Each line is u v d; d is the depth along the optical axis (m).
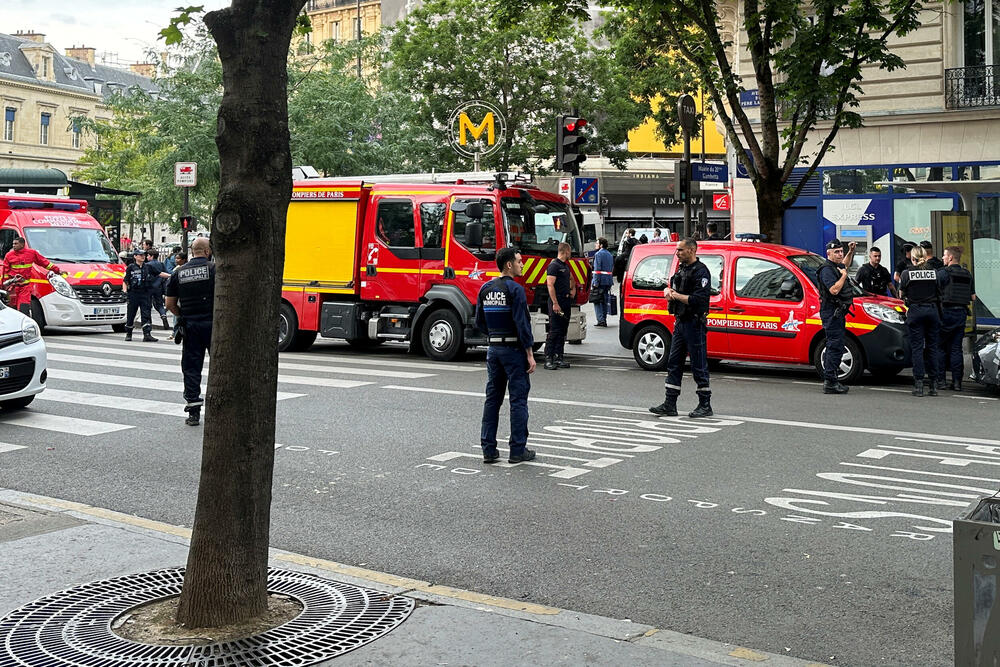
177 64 31.48
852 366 13.87
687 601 5.33
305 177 19.66
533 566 5.95
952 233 15.80
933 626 4.93
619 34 32.28
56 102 75.56
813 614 5.11
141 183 40.22
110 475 8.45
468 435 10.07
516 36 35.50
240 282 4.66
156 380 14.00
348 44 35.47
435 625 4.77
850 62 16.09
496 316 8.73
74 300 21.70
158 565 5.74
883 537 6.47
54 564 5.76
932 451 9.19
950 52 21.42
